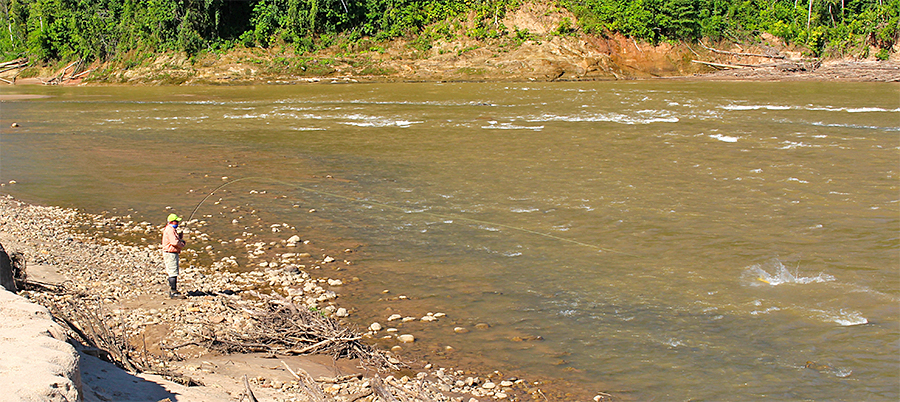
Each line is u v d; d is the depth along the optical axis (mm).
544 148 26578
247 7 69438
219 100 48469
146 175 22500
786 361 9320
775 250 14117
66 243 14750
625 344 9945
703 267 13242
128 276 12562
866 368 9062
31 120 38000
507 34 67750
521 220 16766
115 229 16391
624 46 68000
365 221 16891
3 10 86375
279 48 67062
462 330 10484
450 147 27188
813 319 10703
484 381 8758
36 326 6172
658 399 8328
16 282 10703
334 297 11852
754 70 64875
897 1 69188
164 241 11391
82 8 75938
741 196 18594
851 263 13211
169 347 9156
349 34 68625
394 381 8492
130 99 50781
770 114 35594
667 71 67188
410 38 68562
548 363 9344
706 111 37344
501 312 11234
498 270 13312
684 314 11016
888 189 18969
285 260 13930
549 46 66000
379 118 36625
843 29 70062
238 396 7340
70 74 71750
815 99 42812
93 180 21812
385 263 13781
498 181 21031
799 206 17453
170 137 30750
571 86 55438
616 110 38375
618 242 14930
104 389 6379
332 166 23656
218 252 14516
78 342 7688
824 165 22312
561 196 19031
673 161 23531
